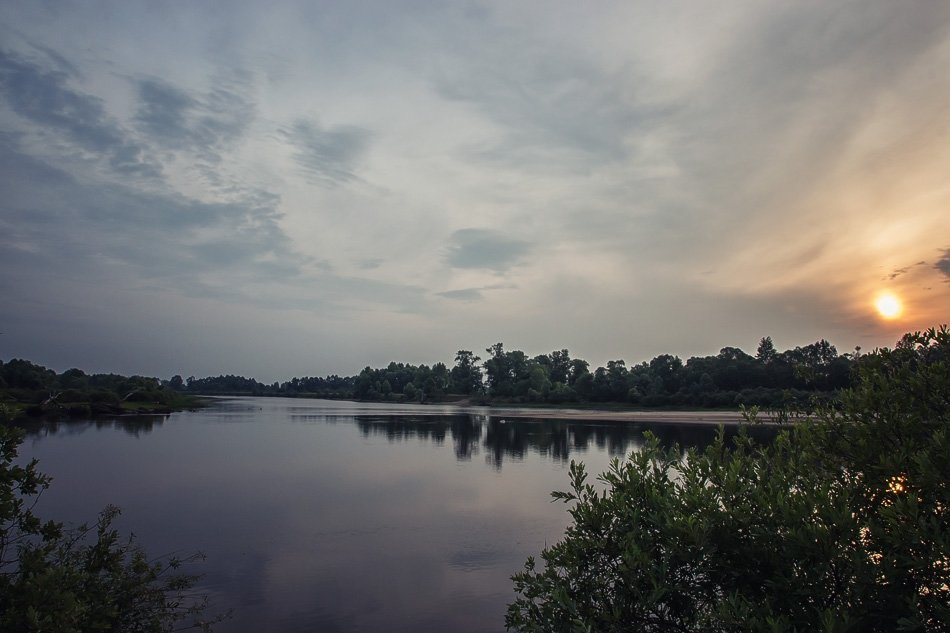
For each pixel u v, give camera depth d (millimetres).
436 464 40250
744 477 5758
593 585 5543
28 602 6516
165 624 10719
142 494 29125
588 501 6555
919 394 5352
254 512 25141
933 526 4008
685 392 133250
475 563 18344
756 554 4848
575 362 176875
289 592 15875
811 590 4398
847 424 5621
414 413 117500
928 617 4133
